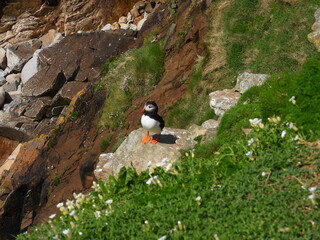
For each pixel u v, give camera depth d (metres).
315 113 8.92
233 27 17.77
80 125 20.73
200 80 17.56
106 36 25.20
